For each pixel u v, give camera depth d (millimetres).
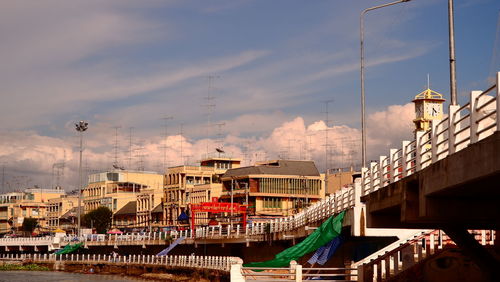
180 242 113812
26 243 161375
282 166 155375
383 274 38000
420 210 26625
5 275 116812
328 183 151750
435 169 24766
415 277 34562
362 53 48406
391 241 48156
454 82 29266
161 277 103250
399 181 30250
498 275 29969
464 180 21953
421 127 74125
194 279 91375
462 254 33656
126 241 132875
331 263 58125
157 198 181000
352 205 46594
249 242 92938
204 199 160625
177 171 172125
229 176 157500
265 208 150000
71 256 137875
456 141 23844
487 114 20875
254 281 43812
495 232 37844
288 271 53906
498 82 19766
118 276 115500
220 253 108312
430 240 36938
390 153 32562
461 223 29047
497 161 19609
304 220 67000
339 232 49031
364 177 40906
